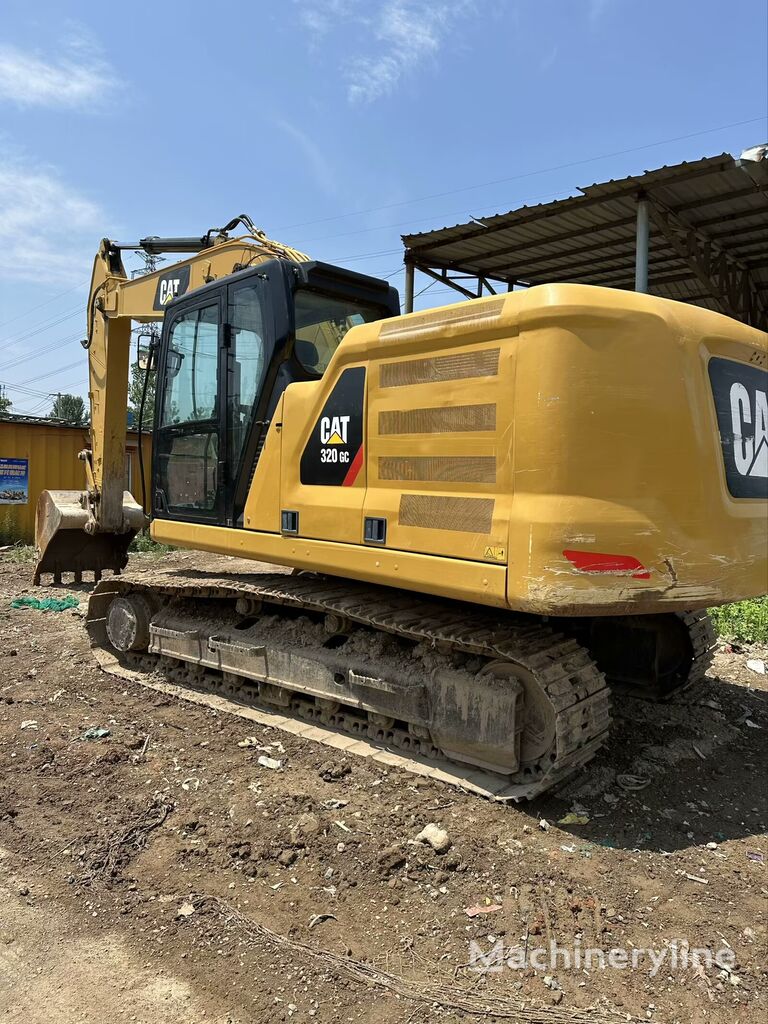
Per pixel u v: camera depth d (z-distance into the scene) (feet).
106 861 10.70
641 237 27.61
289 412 14.67
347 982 8.32
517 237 32.96
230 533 16.01
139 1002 8.02
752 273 37.32
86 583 32.86
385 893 9.97
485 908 9.66
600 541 10.49
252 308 15.71
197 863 10.68
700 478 11.25
